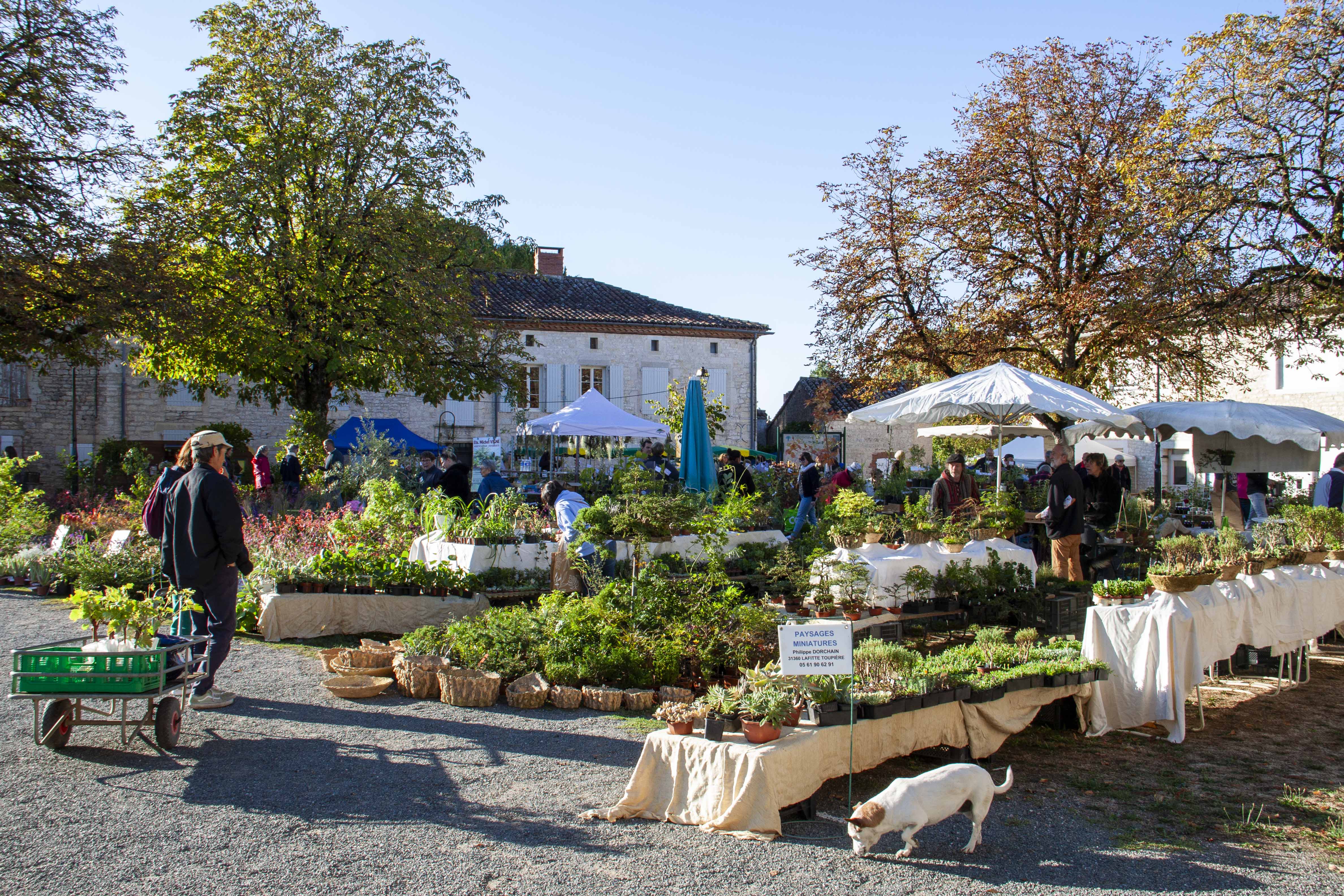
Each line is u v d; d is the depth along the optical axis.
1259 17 13.94
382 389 29.12
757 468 22.94
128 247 18.39
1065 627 8.12
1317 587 7.74
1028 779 5.05
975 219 18.36
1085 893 3.60
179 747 5.33
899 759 5.25
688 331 33.41
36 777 4.78
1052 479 9.37
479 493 11.40
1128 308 15.47
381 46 22.38
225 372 22.58
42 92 17.69
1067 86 17.83
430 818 4.27
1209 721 6.34
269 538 10.73
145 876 3.62
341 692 6.49
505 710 6.24
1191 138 14.45
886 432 36.69
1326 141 13.83
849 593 7.58
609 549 8.58
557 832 4.12
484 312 30.92
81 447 27.45
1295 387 21.05
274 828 4.12
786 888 3.58
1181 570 6.10
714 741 4.30
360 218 21.73
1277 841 4.16
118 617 5.31
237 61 21.44
